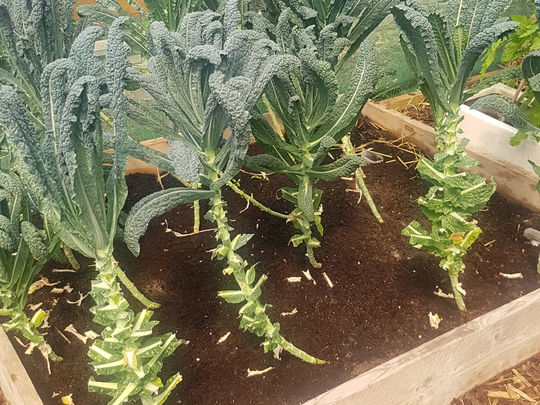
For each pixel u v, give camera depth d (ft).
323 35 3.57
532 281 4.12
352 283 4.11
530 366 4.07
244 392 3.37
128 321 2.68
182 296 4.08
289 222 4.73
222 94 2.31
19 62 3.41
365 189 4.65
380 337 3.70
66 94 2.29
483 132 5.15
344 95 3.52
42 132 3.51
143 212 2.66
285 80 3.24
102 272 2.64
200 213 4.95
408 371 3.33
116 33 2.40
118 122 2.45
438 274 4.17
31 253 3.31
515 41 4.62
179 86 2.72
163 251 4.51
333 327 3.77
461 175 3.45
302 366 3.52
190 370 3.52
